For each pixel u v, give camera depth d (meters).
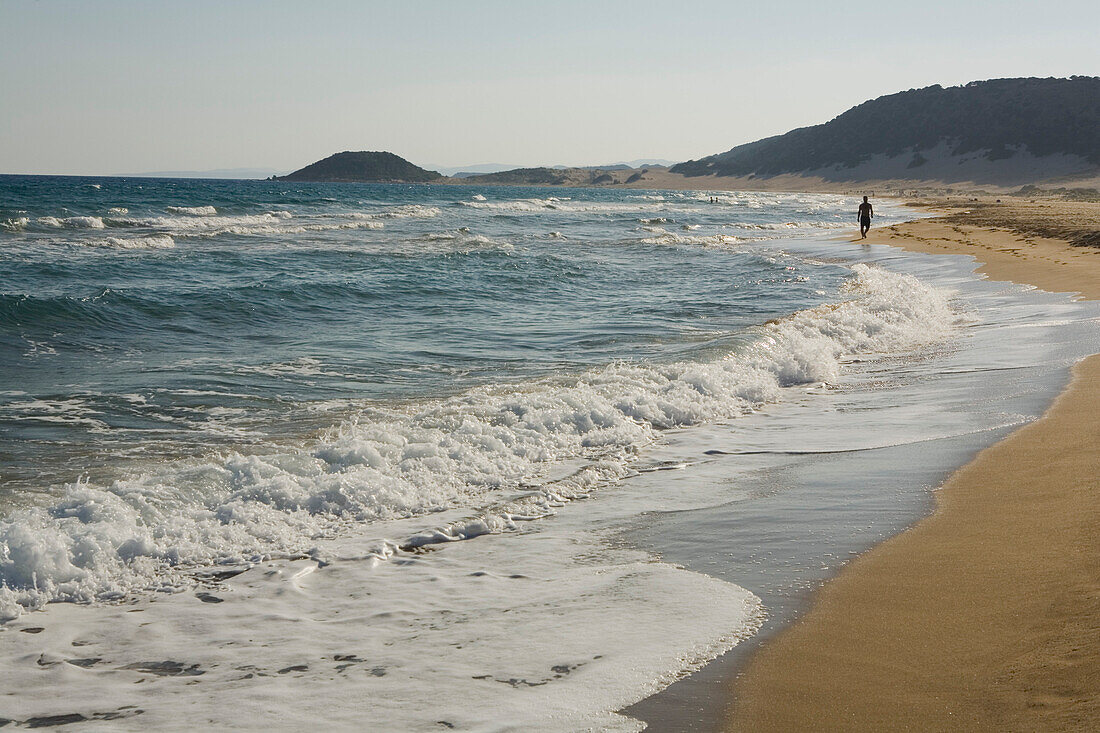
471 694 3.69
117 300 15.36
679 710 3.50
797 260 28.58
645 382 9.96
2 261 22.84
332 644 4.24
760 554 5.25
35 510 5.66
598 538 5.70
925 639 4.00
